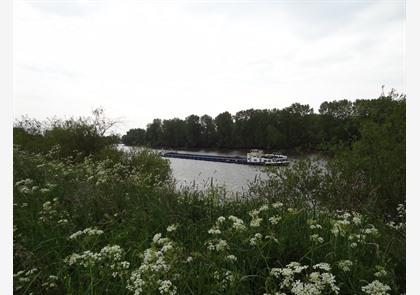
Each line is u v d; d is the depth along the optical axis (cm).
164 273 287
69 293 280
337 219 465
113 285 298
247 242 365
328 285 276
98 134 1661
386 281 297
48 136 1708
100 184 700
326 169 784
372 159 770
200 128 9112
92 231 369
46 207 471
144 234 423
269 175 804
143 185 719
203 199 581
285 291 296
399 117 807
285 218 422
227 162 3459
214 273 301
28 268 333
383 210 670
